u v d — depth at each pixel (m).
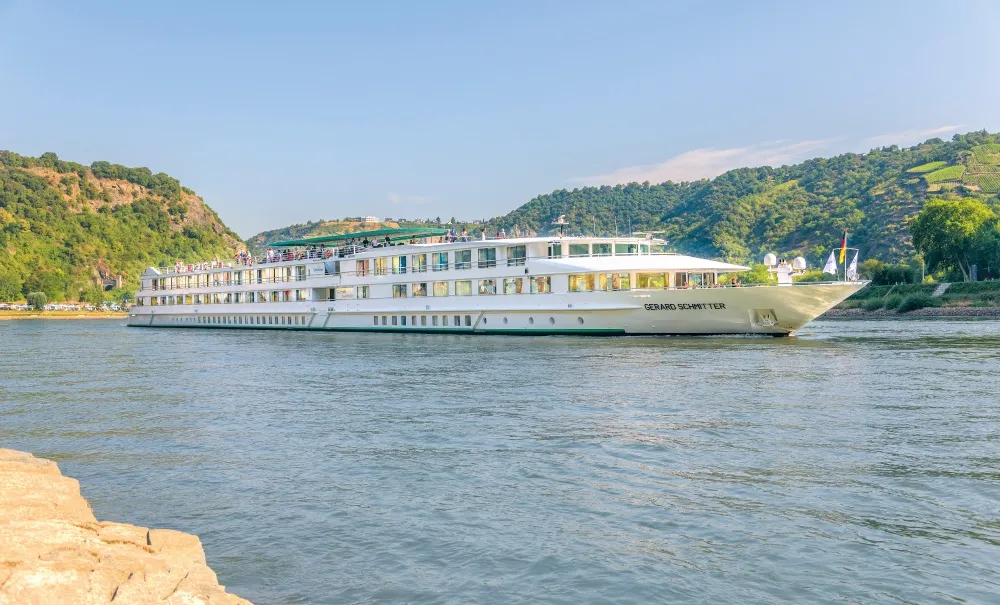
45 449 21.77
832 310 112.44
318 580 11.85
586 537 13.46
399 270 70.38
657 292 52.75
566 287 57.66
